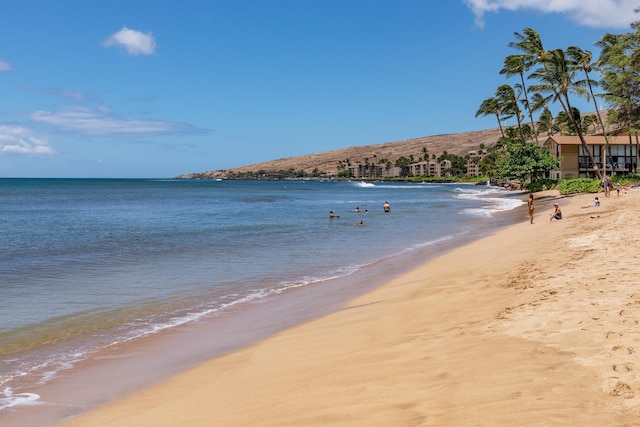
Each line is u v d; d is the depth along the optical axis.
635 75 48.50
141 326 10.20
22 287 14.16
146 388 6.88
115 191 121.00
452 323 8.30
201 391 6.53
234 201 73.00
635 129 53.88
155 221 38.56
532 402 4.71
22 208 56.78
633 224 19.31
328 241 24.75
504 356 6.15
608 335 6.38
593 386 4.93
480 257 16.27
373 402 5.22
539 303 8.66
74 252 21.50
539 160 69.81
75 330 9.91
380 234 27.64
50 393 6.79
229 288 13.94
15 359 8.23
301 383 6.23
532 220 28.14
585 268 11.45
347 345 7.86
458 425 4.43
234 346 8.73
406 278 14.04
